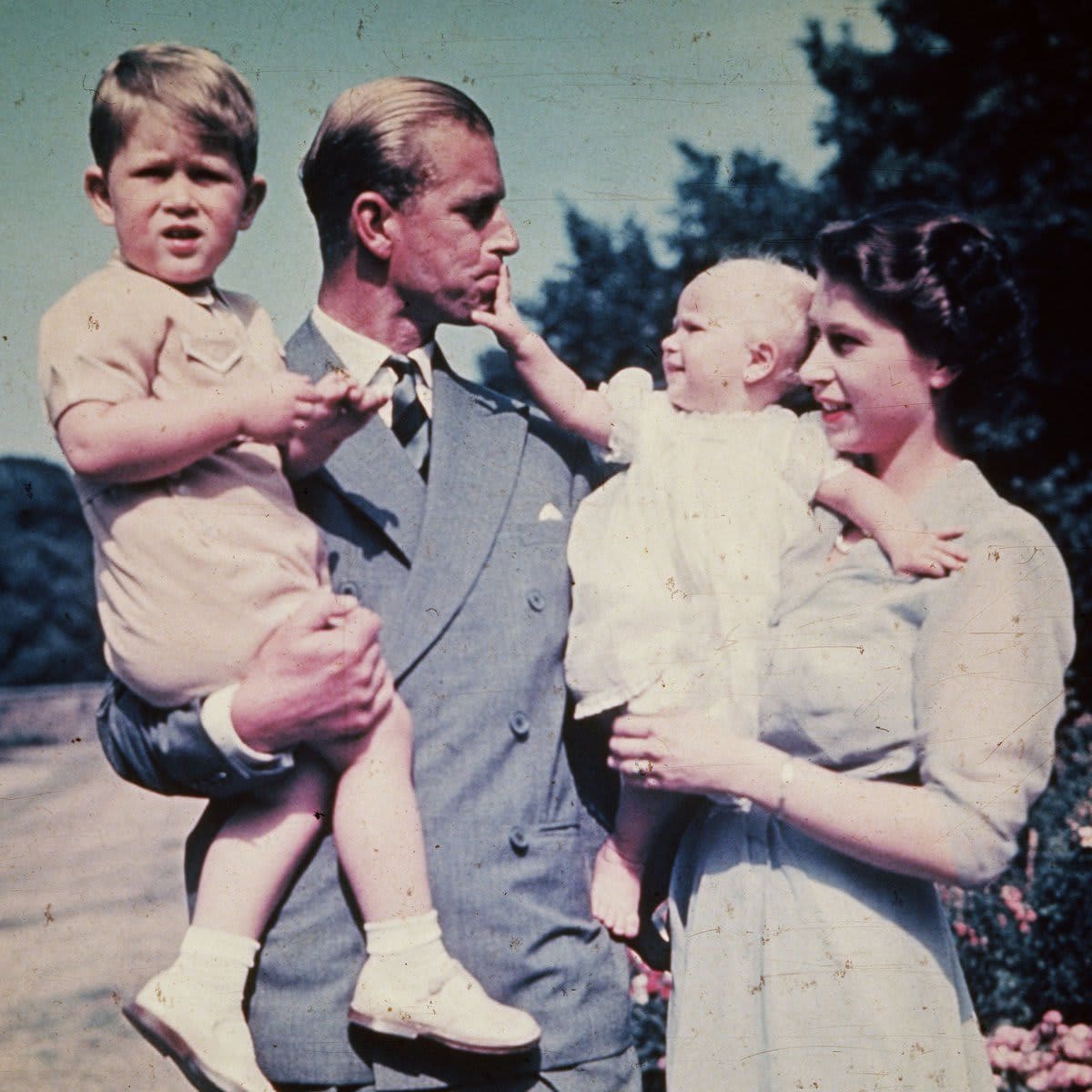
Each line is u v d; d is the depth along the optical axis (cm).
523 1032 196
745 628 208
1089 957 324
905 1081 193
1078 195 373
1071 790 354
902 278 204
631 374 233
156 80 202
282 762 196
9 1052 293
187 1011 193
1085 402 385
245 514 199
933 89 365
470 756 207
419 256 213
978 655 196
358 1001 195
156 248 202
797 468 213
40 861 372
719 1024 201
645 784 205
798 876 201
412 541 211
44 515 403
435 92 218
